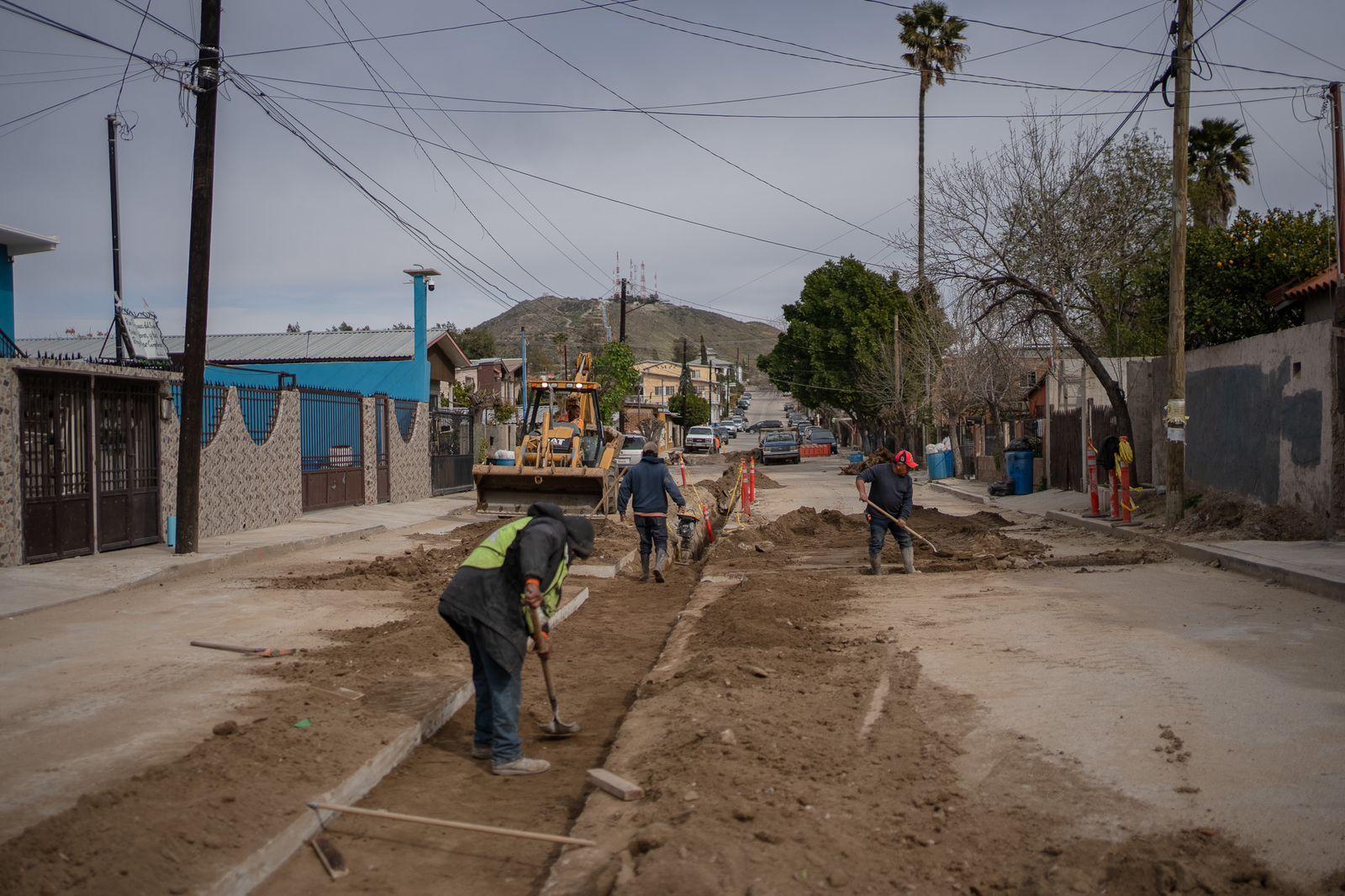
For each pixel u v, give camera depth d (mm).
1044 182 23641
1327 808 4297
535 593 5578
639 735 5910
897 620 9023
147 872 3793
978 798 4637
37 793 4656
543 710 7117
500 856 4613
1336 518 11820
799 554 15094
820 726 5750
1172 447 14305
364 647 7938
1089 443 21297
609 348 48625
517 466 17312
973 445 39562
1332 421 11828
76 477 12281
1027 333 26469
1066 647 7539
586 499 17250
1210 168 30750
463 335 90312
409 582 11633
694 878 3730
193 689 6633
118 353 18531
